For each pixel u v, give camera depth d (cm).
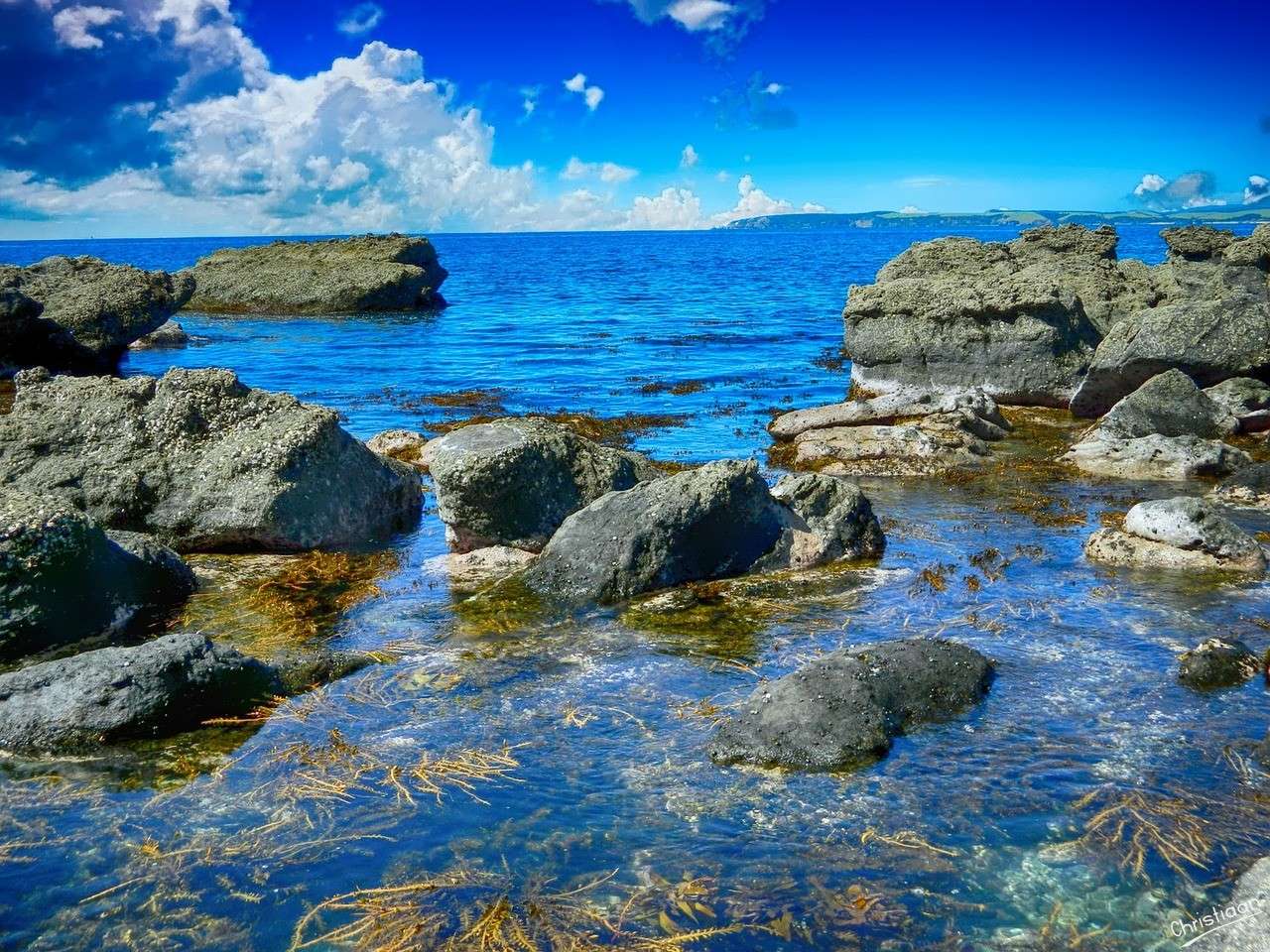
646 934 191
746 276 3134
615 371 1078
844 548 416
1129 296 960
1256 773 241
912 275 1112
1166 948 187
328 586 394
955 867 209
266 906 200
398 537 474
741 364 1123
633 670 306
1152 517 406
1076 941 189
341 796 237
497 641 331
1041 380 805
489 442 434
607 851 215
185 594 384
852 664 278
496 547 429
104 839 221
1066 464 592
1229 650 297
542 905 199
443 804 233
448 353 1263
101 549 350
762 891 202
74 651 329
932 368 848
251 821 228
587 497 448
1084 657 309
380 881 207
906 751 253
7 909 199
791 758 246
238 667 282
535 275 3309
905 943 189
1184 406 626
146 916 198
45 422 470
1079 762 247
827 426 689
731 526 394
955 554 419
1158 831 219
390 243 2070
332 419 466
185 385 474
